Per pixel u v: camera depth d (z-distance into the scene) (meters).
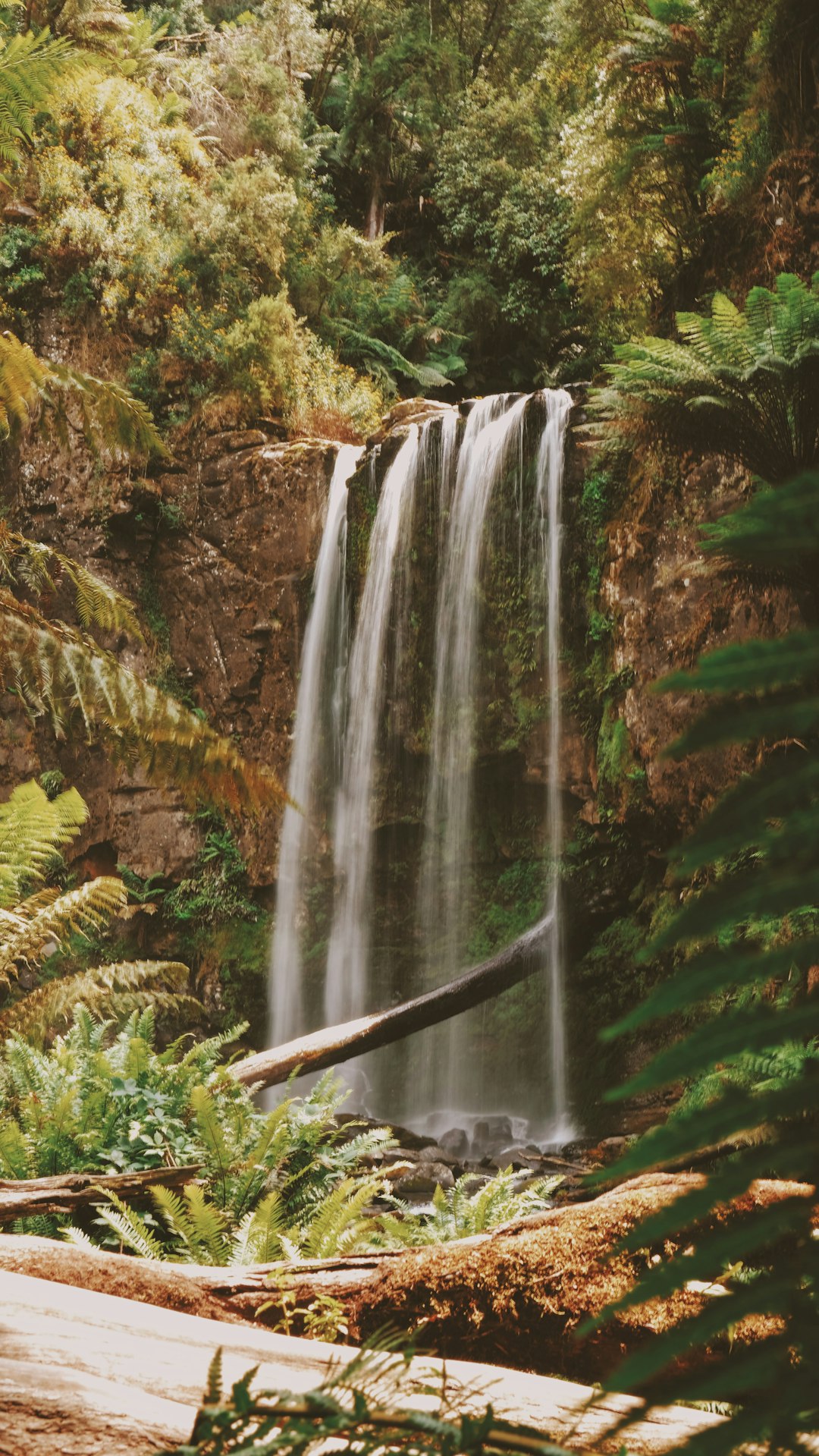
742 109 11.95
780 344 6.45
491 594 13.67
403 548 14.54
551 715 12.95
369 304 22.69
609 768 11.72
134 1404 1.18
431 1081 13.25
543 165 24.17
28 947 5.71
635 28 14.20
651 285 14.00
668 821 11.03
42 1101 5.50
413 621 14.37
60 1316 1.79
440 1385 1.49
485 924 13.58
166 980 6.28
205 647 16.33
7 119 2.20
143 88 20.23
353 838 14.74
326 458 15.79
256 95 22.72
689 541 11.02
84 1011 6.28
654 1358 0.33
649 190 13.02
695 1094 3.26
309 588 15.64
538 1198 4.79
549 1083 12.05
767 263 10.23
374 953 14.44
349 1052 10.00
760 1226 0.34
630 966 11.53
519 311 24.12
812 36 10.52
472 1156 11.23
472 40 26.77
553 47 25.73
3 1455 1.06
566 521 12.98
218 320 17.80
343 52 26.45
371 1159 9.77
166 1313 1.88
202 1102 5.20
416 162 26.67
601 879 12.04
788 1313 0.32
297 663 15.56
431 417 15.44
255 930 15.45
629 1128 10.68
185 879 15.88
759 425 6.62
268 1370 1.48
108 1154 5.14
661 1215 0.33
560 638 12.97
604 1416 1.47
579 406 13.05
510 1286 2.29
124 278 17.88
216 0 26.88
